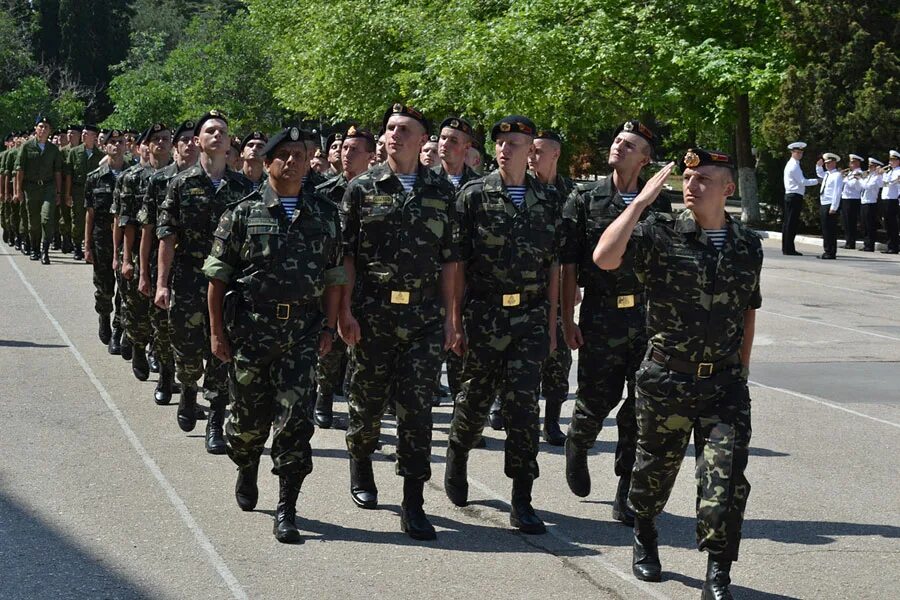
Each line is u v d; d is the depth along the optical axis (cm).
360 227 674
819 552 653
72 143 2167
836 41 3034
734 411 562
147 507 700
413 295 671
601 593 577
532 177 702
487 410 709
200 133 868
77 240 2212
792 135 3073
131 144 1827
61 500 708
